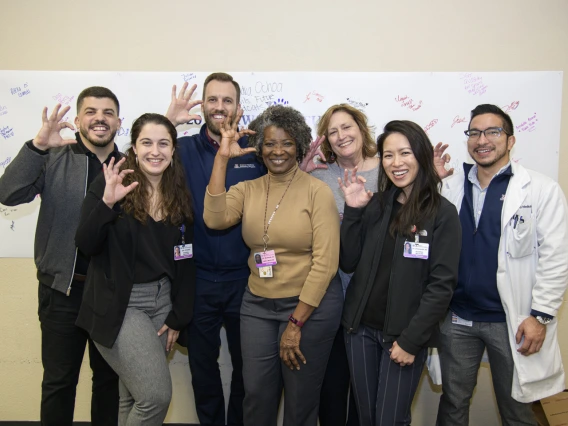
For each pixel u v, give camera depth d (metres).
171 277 1.72
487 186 1.81
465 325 1.80
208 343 2.06
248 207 1.75
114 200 1.54
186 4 2.29
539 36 2.29
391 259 1.60
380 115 2.32
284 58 2.32
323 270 1.60
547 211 1.71
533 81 2.28
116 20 2.30
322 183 1.70
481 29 2.29
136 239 1.62
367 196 1.67
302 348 1.66
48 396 1.88
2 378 2.48
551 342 1.74
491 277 1.74
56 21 2.29
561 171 2.35
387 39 2.31
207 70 2.32
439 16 2.29
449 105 2.30
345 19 2.30
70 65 2.31
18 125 2.31
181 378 2.48
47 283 1.86
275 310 1.70
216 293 1.99
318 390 1.74
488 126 1.72
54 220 1.85
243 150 1.75
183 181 1.78
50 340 1.89
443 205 1.57
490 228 1.76
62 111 1.76
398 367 1.58
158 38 2.30
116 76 2.30
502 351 1.75
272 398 1.75
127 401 1.74
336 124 1.88
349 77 2.30
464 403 1.86
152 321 1.72
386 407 1.59
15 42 2.30
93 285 1.62
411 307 1.55
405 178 1.57
